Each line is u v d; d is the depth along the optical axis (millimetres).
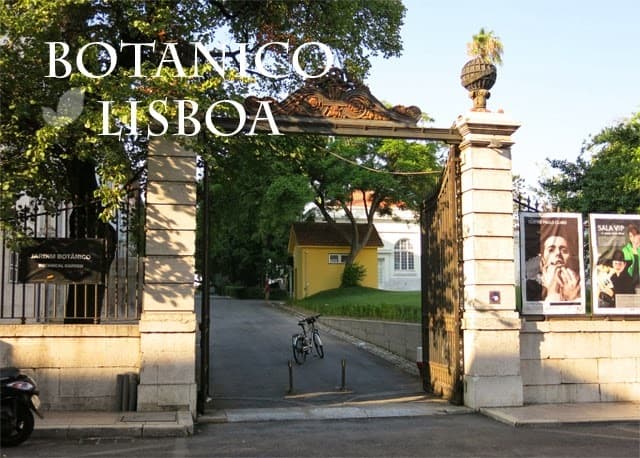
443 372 13938
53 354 11539
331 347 23125
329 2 15359
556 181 23156
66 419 10625
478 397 12445
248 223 43844
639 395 13281
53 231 16766
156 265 11773
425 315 15055
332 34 15789
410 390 15312
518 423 11023
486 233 12852
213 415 11914
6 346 11422
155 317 11633
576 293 13352
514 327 12688
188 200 11938
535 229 13359
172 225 11867
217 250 55000
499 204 12953
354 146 36656
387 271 53125
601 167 22156
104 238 13156
